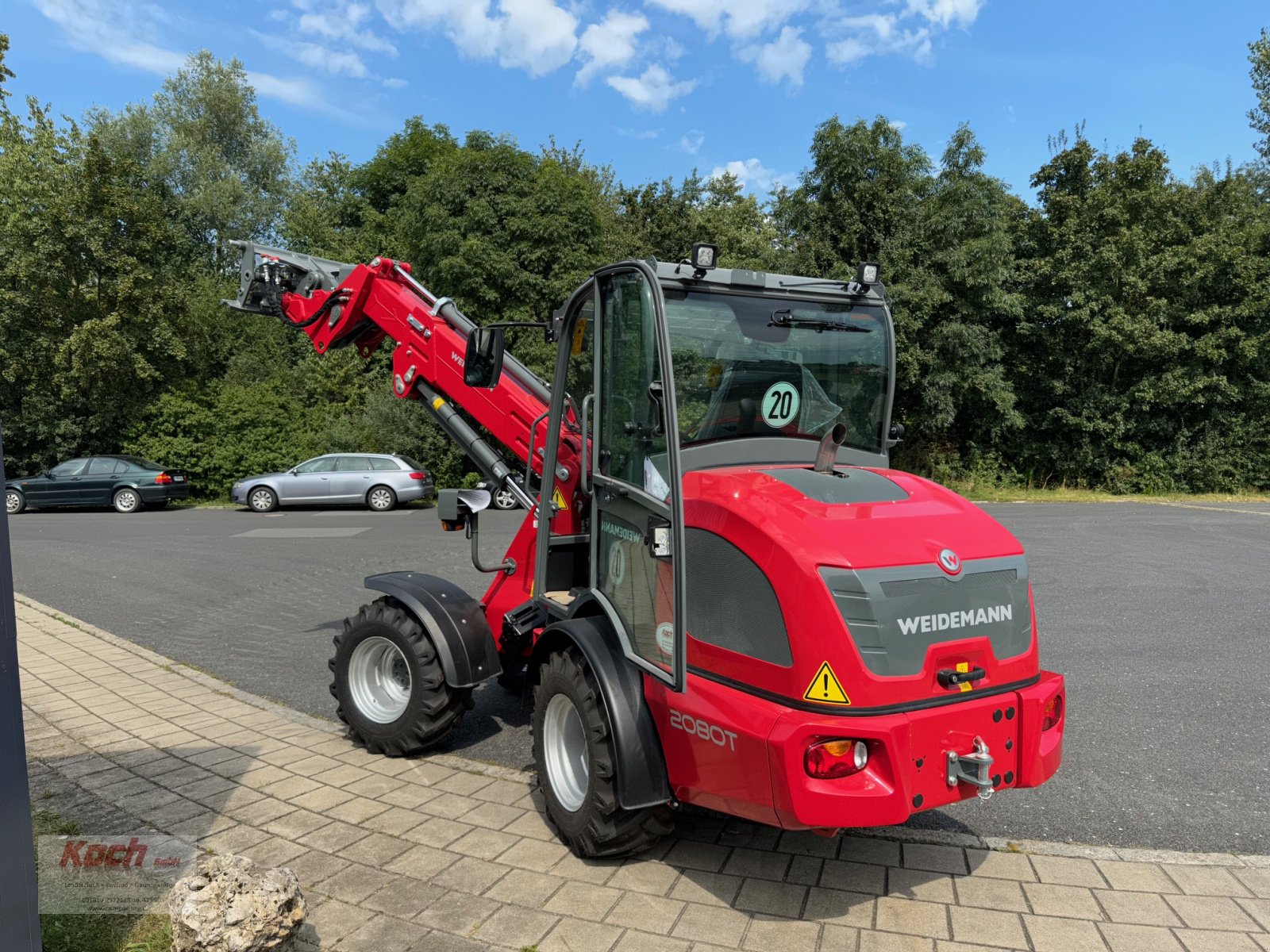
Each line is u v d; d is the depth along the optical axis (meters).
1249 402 24.25
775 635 3.08
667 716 3.46
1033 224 24.66
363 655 5.10
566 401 4.77
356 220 34.00
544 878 3.62
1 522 2.49
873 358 4.23
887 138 22.45
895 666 3.02
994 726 3.16
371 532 15.45
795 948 3.11
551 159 28.25
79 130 25.52
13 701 2.50
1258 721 5.71
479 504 5.32
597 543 4.10
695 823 4.18
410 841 3.96
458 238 21.05
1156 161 23.89
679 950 3.10
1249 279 23.02
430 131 33.62
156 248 24.70
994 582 3.28
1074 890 3.54
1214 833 4.14
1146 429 24.53
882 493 3.56
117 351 22.22
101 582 10.68
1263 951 3.11
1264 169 31.64
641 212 31.12
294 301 6.39
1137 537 14.48
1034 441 25.44
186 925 2.75
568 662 3.83
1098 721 5.72
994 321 24.94
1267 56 30.89
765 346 3.93
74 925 3.26
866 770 2.96
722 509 3.33
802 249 22.73
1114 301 23.81
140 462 20.94
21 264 22.02
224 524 16.97
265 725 5.57
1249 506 20.59
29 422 23.09
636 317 3.72
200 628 8.32
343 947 3.12
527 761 4.98
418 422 22.72
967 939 3.18
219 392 24.94
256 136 39.12
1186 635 7.91
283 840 3.96
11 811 2.49
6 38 18.34
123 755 5.04
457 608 4.87
